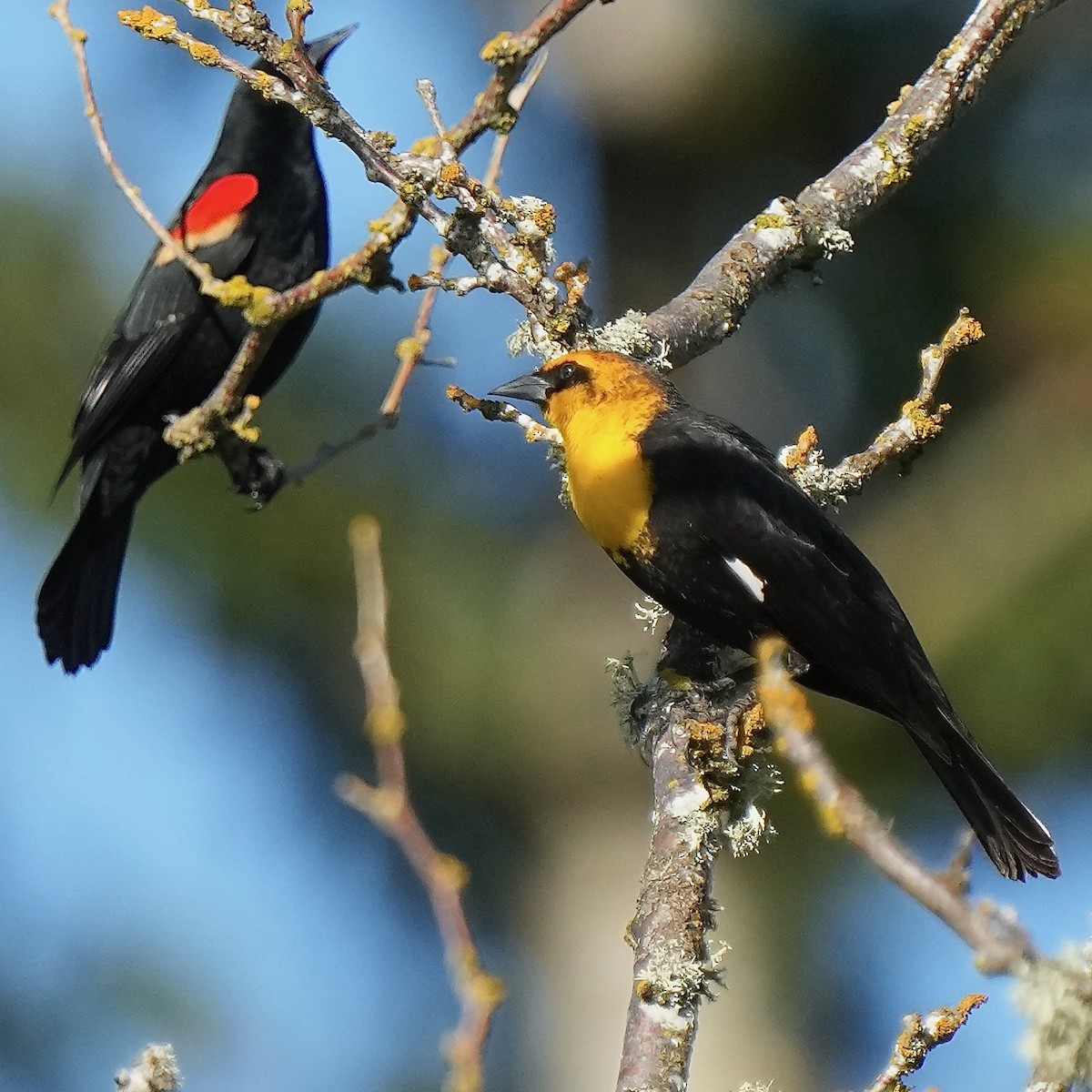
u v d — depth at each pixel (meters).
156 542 13.65
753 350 16.20
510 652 14.53
